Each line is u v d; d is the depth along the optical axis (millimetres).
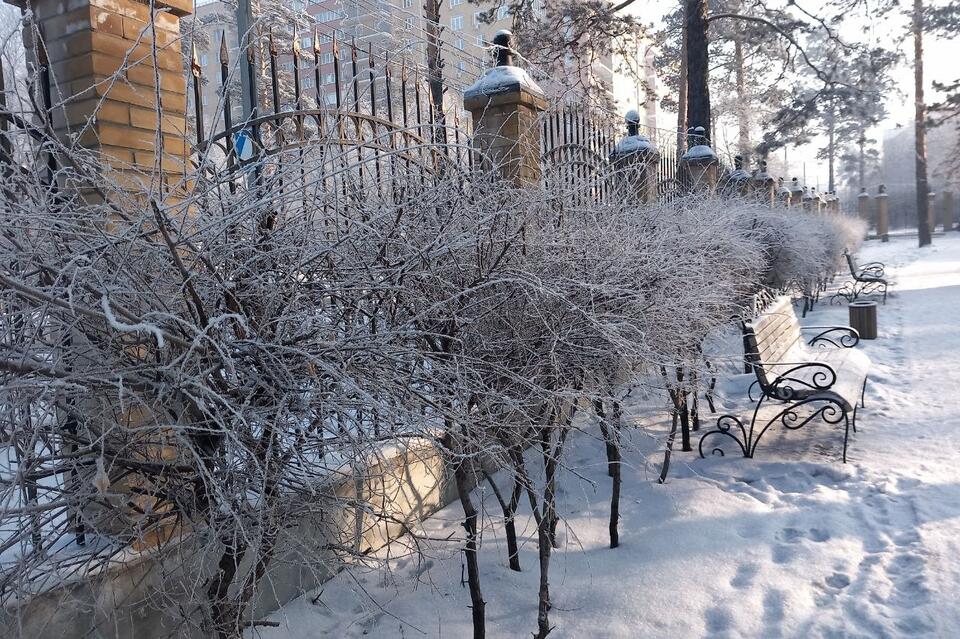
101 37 2535
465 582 3305
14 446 1680
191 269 1823
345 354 1915
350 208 2297
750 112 28109
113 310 1699
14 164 1826
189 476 1890
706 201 5711
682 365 3299
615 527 3613
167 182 2293
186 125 2209
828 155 40906
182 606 2285
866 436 5246
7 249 1761
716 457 4906
